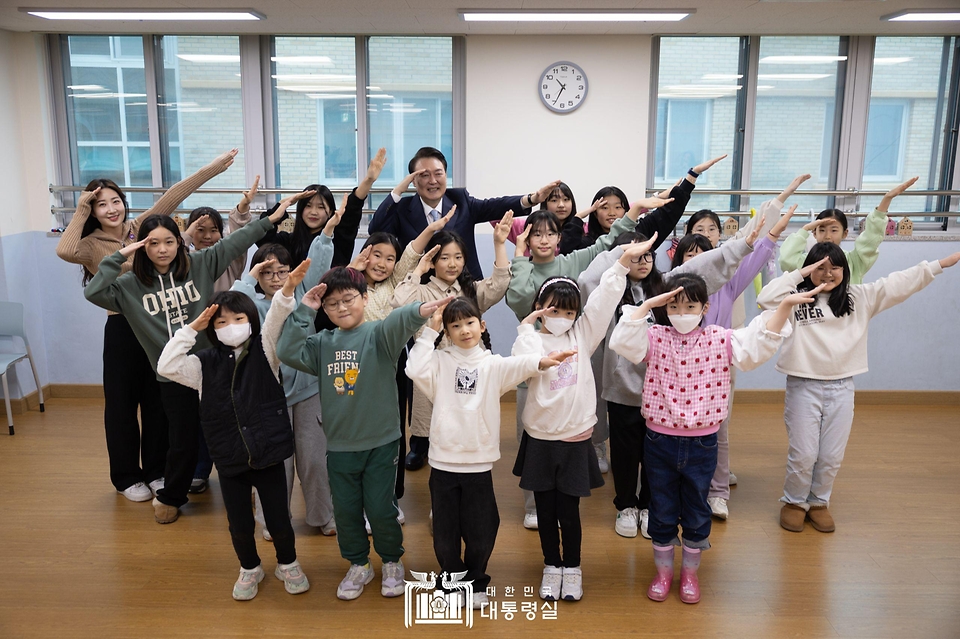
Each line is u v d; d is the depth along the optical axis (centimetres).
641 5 386
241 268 364
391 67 474
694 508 250
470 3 380
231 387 240
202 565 279
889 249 468
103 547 292
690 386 245
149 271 288
